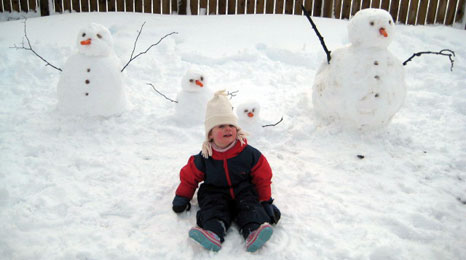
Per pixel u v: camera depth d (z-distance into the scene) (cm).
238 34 603
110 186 275
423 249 217
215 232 213
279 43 577
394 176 295
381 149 337
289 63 548
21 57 500
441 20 673
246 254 213
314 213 249
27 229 229
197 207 253
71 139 341
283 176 293
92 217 241
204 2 697
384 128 359
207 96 377
